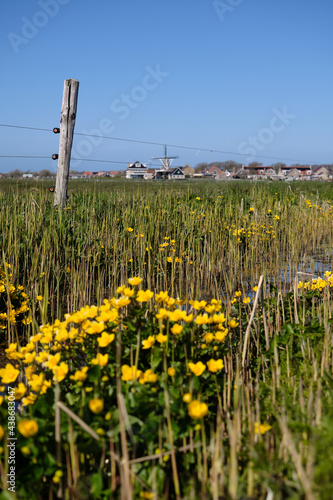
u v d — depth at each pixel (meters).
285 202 12.57
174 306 2.80
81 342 2.71
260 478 1.75
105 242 6.71
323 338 3.30
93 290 5.87
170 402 2.09
